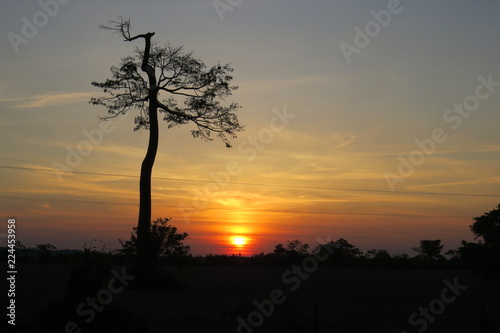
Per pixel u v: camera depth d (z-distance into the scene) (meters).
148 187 41.78
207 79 43.16
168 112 43.84
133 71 42.28
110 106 43.06
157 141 42.97
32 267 72.12
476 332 21.25
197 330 19.66
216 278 56.03
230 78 43.75
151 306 27.89
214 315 23.38
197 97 43.72
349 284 52.31
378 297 38.41
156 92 42.81
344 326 21.67
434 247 110.56
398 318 25.41
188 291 38.44
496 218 21.20
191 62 42.88
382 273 77.94
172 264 44.03
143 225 41.09
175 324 20.66
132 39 42.50
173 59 42.72
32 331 15.53
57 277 52.06
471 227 21.62
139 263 40.56
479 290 47.53
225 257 94.25
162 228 42.12
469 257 21.22
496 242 20.67
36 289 38.03
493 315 28.23
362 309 29.42
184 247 42.59
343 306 30.86
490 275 20.97
